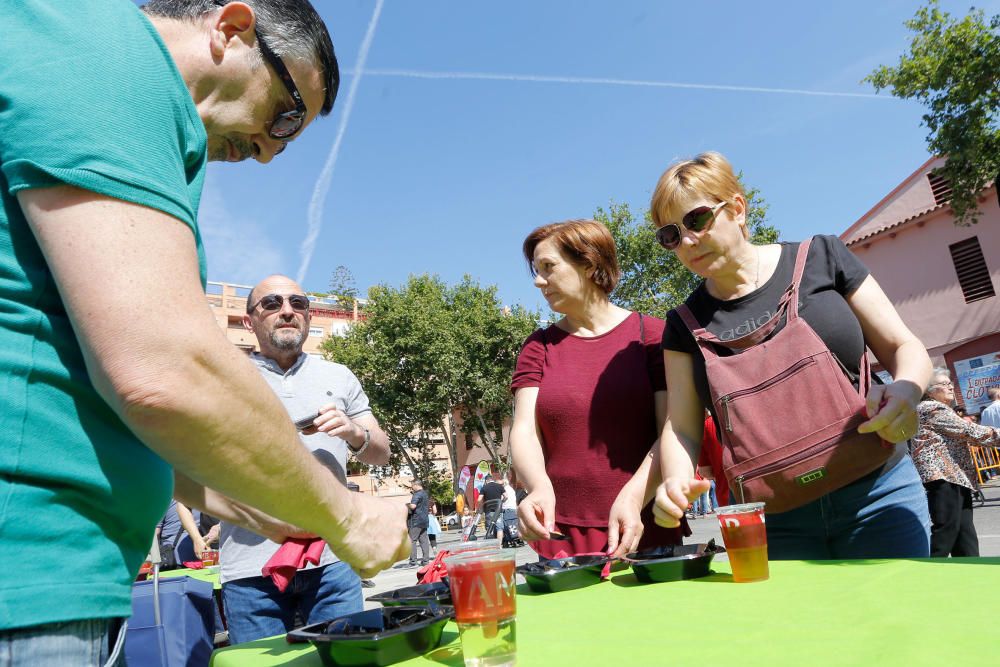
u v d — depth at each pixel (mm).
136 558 891
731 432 1798
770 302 1904
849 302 1934
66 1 838
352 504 1010
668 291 22906
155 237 784
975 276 17484
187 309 780
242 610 2699
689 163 1995
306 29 1111
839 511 1774
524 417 2488
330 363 3258
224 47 1031
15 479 750
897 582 1200
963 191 14180
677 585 1463
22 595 716
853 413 1670
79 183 746
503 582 927
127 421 757
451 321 27531
